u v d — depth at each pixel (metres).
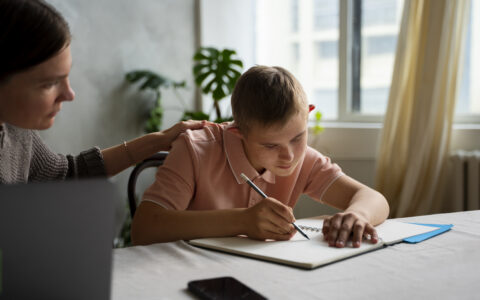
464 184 2.17
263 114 0.88
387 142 2.26
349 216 0.84
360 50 2.74
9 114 0.72
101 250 0.47
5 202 0.42
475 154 2.11
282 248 0.77
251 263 0.71
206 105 2.95
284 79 0.91
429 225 0.94
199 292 0.57
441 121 2.12
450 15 2.09
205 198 1.06
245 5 3.12
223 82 2.47
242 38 3.13
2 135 0.89
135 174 1.21
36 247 0.44
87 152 1.17
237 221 0.85
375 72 2.72
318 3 2.93
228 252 0.77
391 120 2.25
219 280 0.60
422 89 2.13
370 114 2.68
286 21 3.06
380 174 2.29
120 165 1.18
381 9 2.67
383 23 2.68
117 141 2.57
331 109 2.93
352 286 0.60
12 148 0.94
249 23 3.17
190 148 1.05
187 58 2.88
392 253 0.76
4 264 0.42
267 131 0.89
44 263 0.44
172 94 2.81
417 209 2.16
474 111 2.42
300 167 1.13
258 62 3.20
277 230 0.82
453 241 0.83
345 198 1.08
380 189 2.29
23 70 0.67
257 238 0.83
